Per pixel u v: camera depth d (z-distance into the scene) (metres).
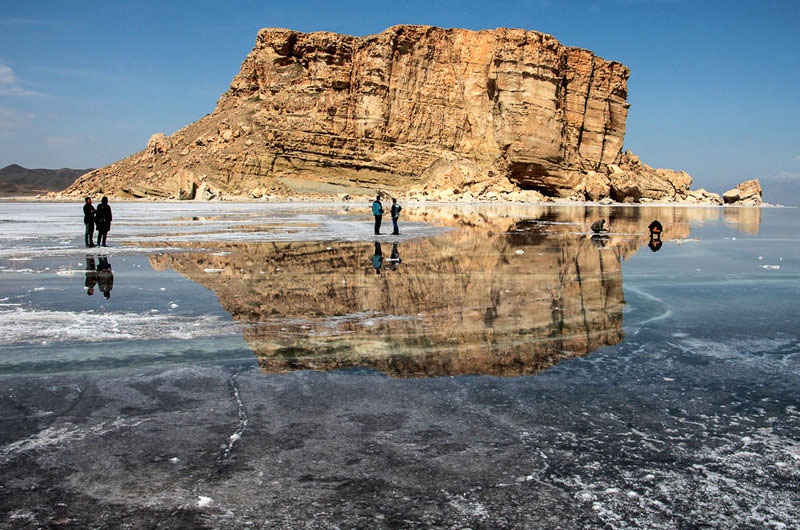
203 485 3.65
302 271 13.05
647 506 3.44
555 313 8.73
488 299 9.80
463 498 3.51
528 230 26.70
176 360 6.24
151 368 5.95
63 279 11.98
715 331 7.64
